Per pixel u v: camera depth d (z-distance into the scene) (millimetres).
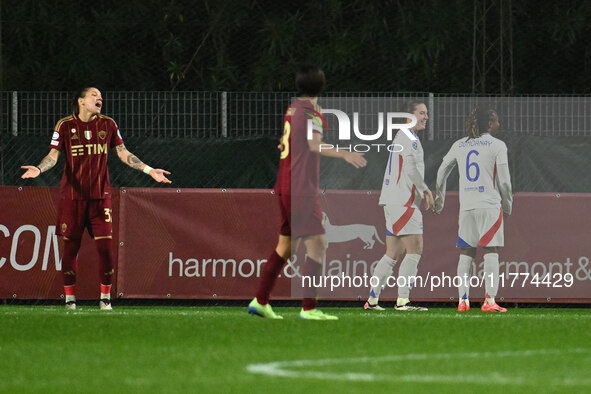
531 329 26188
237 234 37031
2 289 36750
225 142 40719
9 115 41000
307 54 64938
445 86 63156
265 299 28719
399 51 63906
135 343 22734
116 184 40469
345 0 66062
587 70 64375
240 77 65062
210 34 64812
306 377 17734
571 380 17484
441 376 17891
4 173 39750
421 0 64875
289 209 27828
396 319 29016
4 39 62688
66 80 63500
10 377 17859
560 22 63781
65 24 63656
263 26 65562
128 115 41812
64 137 32844
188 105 42312
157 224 36969
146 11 64875
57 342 22984
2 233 36750
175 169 40656
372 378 17625
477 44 59375
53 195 36906
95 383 17188
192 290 36938
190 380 17438
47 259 36906
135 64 64188
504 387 16719
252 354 20828
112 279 36375
